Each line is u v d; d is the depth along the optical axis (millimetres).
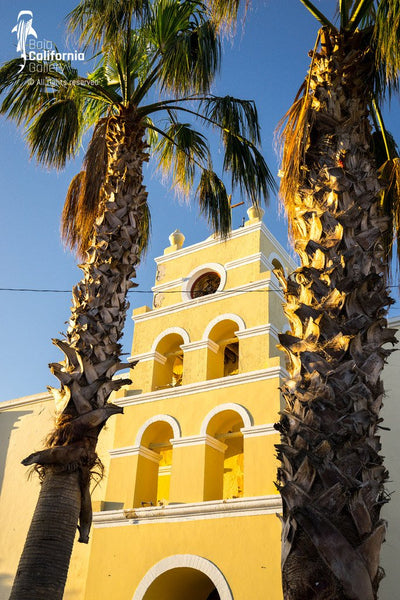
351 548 5102
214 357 18609
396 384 15617
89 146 11633
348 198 7145
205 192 12930
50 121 11500
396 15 7656
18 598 7199
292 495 5469
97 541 16547
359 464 5543
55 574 7375
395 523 13953
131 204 10219
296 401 6043
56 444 7930
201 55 11117
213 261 20234
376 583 5242
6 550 19297
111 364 8547
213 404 17125
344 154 7484
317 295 6586
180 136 13617
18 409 22109
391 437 14984
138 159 10844
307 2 8484
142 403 18547
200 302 19500
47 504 7691
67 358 8484
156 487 17750
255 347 17469
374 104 10031
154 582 15023
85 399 8148
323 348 6184
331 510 5266
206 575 15023
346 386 5949
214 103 12141
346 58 8156
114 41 10594
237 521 14609
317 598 4977
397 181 9203
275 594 13195
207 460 16391
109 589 15594
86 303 9047
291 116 9008
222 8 8742
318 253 6848
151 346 19688
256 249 19391
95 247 9680
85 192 11398
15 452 21156
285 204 8203
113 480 17516
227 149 11938
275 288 18656
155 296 20953
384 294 6797
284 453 5820
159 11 11367
